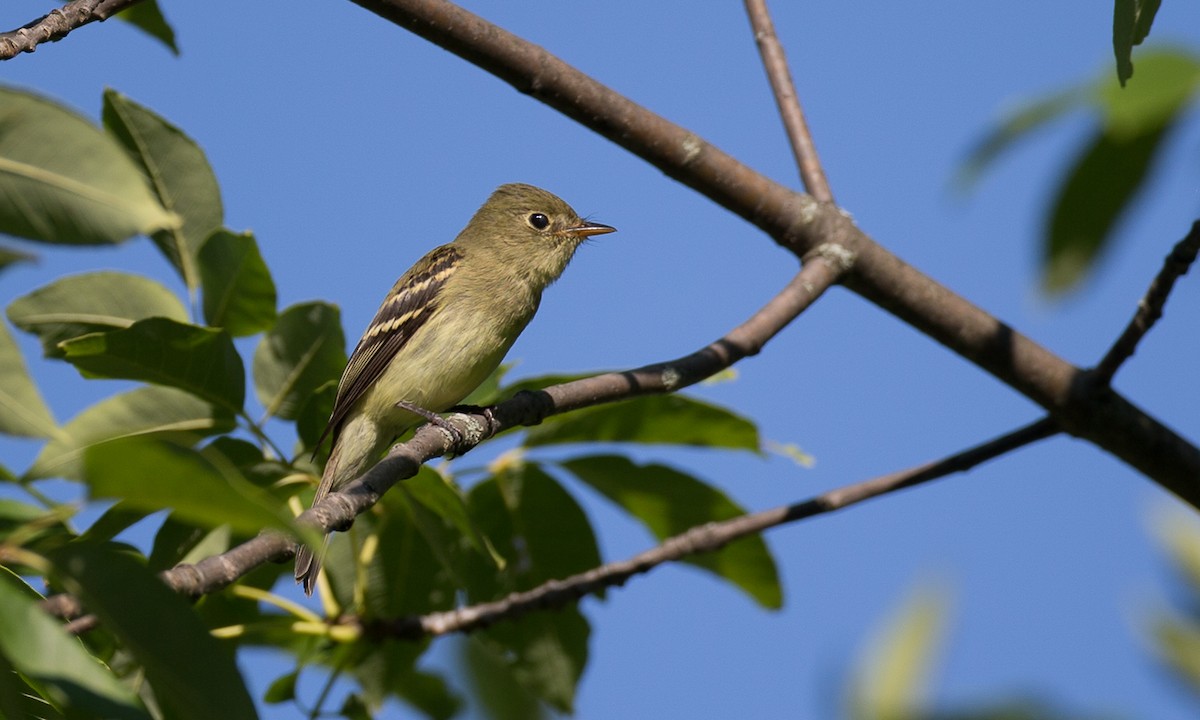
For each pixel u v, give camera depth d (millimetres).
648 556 10625
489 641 11039
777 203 10320
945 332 10383
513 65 9562
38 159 7719
